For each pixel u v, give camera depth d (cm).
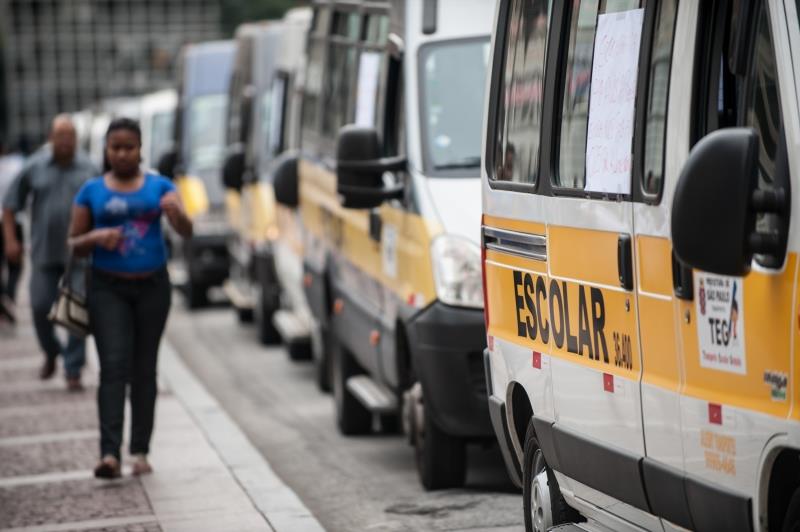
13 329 4516
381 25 2486
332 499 2158
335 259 2822
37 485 2244
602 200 1348
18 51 17188
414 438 2217
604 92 1363
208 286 5359
